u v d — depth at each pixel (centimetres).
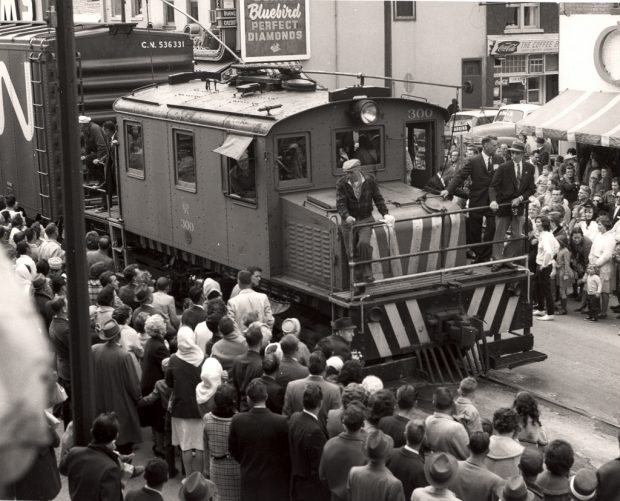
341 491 634
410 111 1242
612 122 2027
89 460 616
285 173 1169
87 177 1695
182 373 849
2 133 1878
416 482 612
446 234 1169
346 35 3050
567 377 1183
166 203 1409
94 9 3359
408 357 1127
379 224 1064
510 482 535
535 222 1531
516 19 3391
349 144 1213
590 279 1452
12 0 2872
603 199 1809
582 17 2167
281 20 2141
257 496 694
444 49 3266
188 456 863
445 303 1130
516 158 1198
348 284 1096
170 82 1513
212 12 2728
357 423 636
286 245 1175
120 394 874
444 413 687
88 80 1683
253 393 699
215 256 1298
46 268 1171
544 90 3519
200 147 1292
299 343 915
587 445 959
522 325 1193
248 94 1288
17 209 1784
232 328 877
